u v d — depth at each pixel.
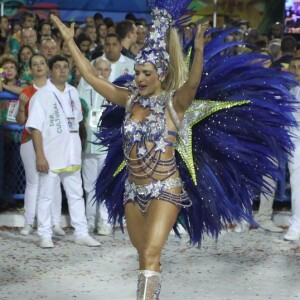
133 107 9.20
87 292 11.42
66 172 14.34
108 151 10.07
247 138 9.65
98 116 15.10
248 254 13.95
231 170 9.63
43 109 14.09
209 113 9.41
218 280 12.23
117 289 11.62
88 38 18.92
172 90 9.09
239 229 15.58
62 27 9.59
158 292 8.67
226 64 9.59
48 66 14.88
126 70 16.02
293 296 11.37
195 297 11.20
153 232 8.82
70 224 16.09
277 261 13.50
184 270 12.81
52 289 11.55
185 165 9.42
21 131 16.33
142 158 8.98
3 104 16.27
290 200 16.75
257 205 17.31
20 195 16.55
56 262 13.20
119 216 10.20
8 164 16.48
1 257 13.42
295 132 14.31
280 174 9.84
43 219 14.19
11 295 11.18
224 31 9.90
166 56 9.07
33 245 14.37
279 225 16.44
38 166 14.03
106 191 10.16
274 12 24.66
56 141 14.13
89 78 9.52
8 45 20.42
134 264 13.18
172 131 9.05
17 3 24.34
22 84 17.33
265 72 9.63
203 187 9.55
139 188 9.05
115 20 24.61
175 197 8.98
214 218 9.63
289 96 9.70
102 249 14.19
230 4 24.59
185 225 9.80
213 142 9.52
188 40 10.08
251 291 11.59
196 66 8.59
